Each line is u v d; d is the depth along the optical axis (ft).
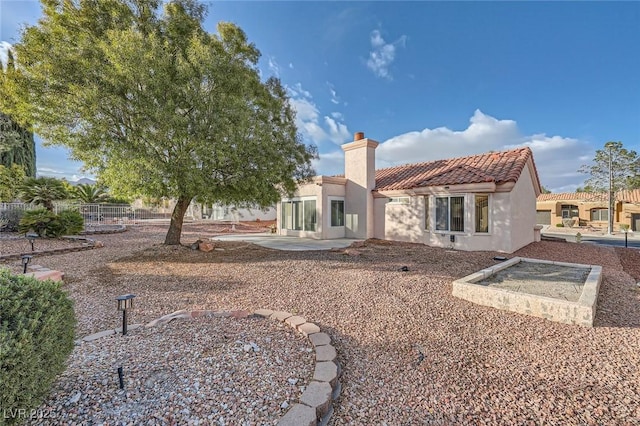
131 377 10.16
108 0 33.71
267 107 39.91
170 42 34.63
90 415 8.21
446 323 16.78
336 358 12.78
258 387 10.03
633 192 114.62
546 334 15.38
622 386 10.95
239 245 49.29
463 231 44.32
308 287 23.61
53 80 29.71
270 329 15.16
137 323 16.29
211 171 34.91
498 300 19.15
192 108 33.71
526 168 48.16
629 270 31.45
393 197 55.93
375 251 41.93
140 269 29.60
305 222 63.82
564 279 24.36
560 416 9.40
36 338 7.79
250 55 41.29
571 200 125.80
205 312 17.19
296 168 44.27
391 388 10.84
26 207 55.52
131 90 31.53
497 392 10.65
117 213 93.30
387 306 19.39
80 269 28.91
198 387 9.79
